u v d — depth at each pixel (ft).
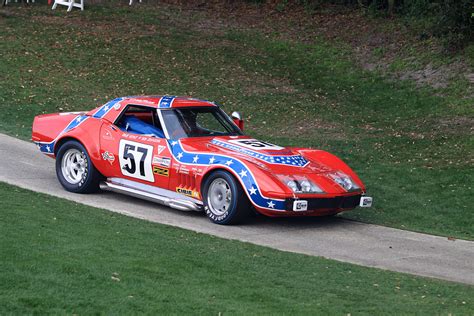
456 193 80.94
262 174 61.26
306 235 62.44
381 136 106.32
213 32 158.81
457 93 125.90
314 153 69.51
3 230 49.03
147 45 145.38
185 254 49.65
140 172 67.56
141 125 68.64
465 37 141.49
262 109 118.32
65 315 34.37
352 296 43.27
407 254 58.29
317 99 126.82
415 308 41.47
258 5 179.01
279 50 150.71
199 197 64.34
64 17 158.92
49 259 42.98
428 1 158.92
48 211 58.70
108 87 122.62
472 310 41.83
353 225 67.56
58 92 117.80
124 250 48.21
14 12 159.43
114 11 166.81
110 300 37.17
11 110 107.65
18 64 128.36
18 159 83.05
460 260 57.47
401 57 143.23
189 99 71.46
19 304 35.12
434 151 98.22
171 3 178.50
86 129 70.59
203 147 65.67
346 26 162.91
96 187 70.79
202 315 36.24
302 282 45.73
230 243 55.98
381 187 82.48
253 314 37.09
